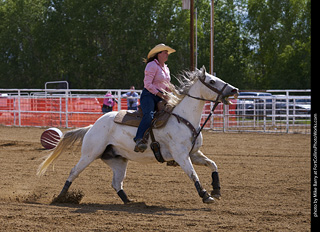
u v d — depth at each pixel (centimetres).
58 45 5616
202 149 1496
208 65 5381
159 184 946
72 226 589
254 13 5481
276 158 1306
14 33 5834
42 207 710
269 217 645
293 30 5412
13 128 2297
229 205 755
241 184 939
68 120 2305
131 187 918
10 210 682
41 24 5641
